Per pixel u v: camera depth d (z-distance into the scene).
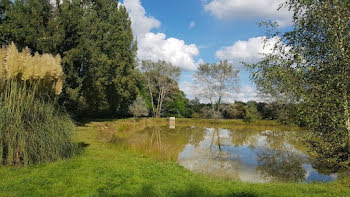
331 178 9.28
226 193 5.84
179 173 8.20
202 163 11.79
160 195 5.43
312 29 5.48
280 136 24.05
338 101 4.68
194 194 5.62
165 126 31.66
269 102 16.72
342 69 4.91
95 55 22.27
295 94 5.32
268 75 5.80
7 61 7.11
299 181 8.86
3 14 17.75
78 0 23.08
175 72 40.25
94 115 34.41
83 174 6.65
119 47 27.91
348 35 4.86
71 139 8.68
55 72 8.39
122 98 29.97
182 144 17.77
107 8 27.64
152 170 8.05
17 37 15.65
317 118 4.91
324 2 5.20
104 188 5.69
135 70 36.12
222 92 37.75
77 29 19.27
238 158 13.33
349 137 4.84
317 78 5.29
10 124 7.04
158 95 43.41
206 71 38.34
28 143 7.19
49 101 8.66
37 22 17.06
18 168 6.72
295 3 5.68
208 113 40.03
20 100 7.44
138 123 29.34
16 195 4.84
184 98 50.50
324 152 5.45
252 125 33.84
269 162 12.37
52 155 7.64
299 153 14.98
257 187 6.69
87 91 22.67
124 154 10.98
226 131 28.34
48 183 5.78
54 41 17.16
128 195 5.32
